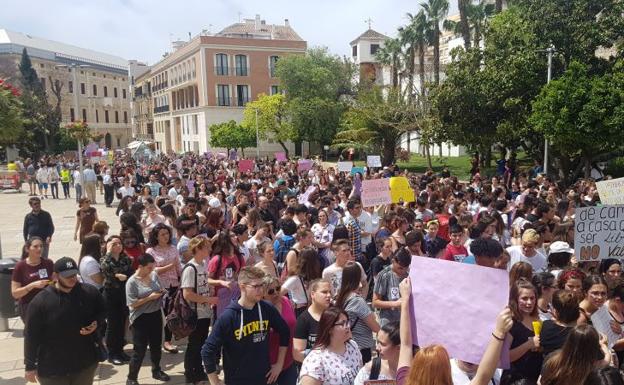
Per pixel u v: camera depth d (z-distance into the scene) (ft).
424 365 9.27
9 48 236.22
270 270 21.17
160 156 163.43
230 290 19.56
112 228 59.16
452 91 75.05
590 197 40.65
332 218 35.14
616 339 15.57
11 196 97.09
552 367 11.19
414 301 11.44
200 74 192.85
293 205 30.94
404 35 128.06
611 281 17.37
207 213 30.89
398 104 114.83
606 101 57.06
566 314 13.35
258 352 14.35
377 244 26.84
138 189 68.33
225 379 14.46
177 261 23.68
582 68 60.75
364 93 124.88
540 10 70.38
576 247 21.17
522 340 13.38
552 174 77.30
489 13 110.73
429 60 164.76
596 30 68.54
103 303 16.47
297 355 15.14
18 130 105.81
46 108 191.42
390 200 34.88
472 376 11.11
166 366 22.29
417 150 175.63
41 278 21.67
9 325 27.63
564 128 58.75
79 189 81.05
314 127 151.74
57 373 15.44
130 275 22.36
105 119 296.71
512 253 22.93
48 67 251.80
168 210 33.01
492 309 10.56
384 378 11.96
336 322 12.59
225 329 14.10
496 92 71.15
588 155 64.39
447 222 30.73
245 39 192.54
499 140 75.41
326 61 164.55
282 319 15.12
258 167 94.89
